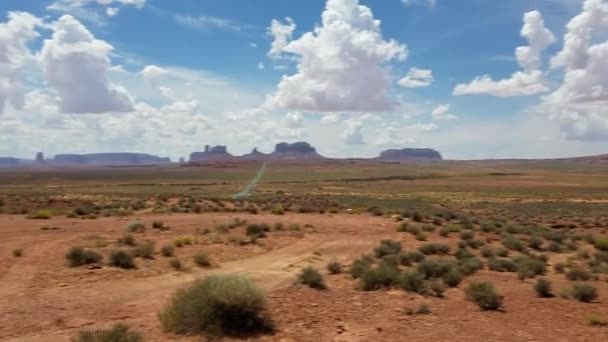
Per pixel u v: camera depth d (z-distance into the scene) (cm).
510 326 1346
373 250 2817
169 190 11388
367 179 19588
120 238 2748
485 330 1292
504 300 1698
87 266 2022
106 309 1426
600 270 2398
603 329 1334
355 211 5419
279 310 1378
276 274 2075
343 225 4094
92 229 3344
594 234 4509
